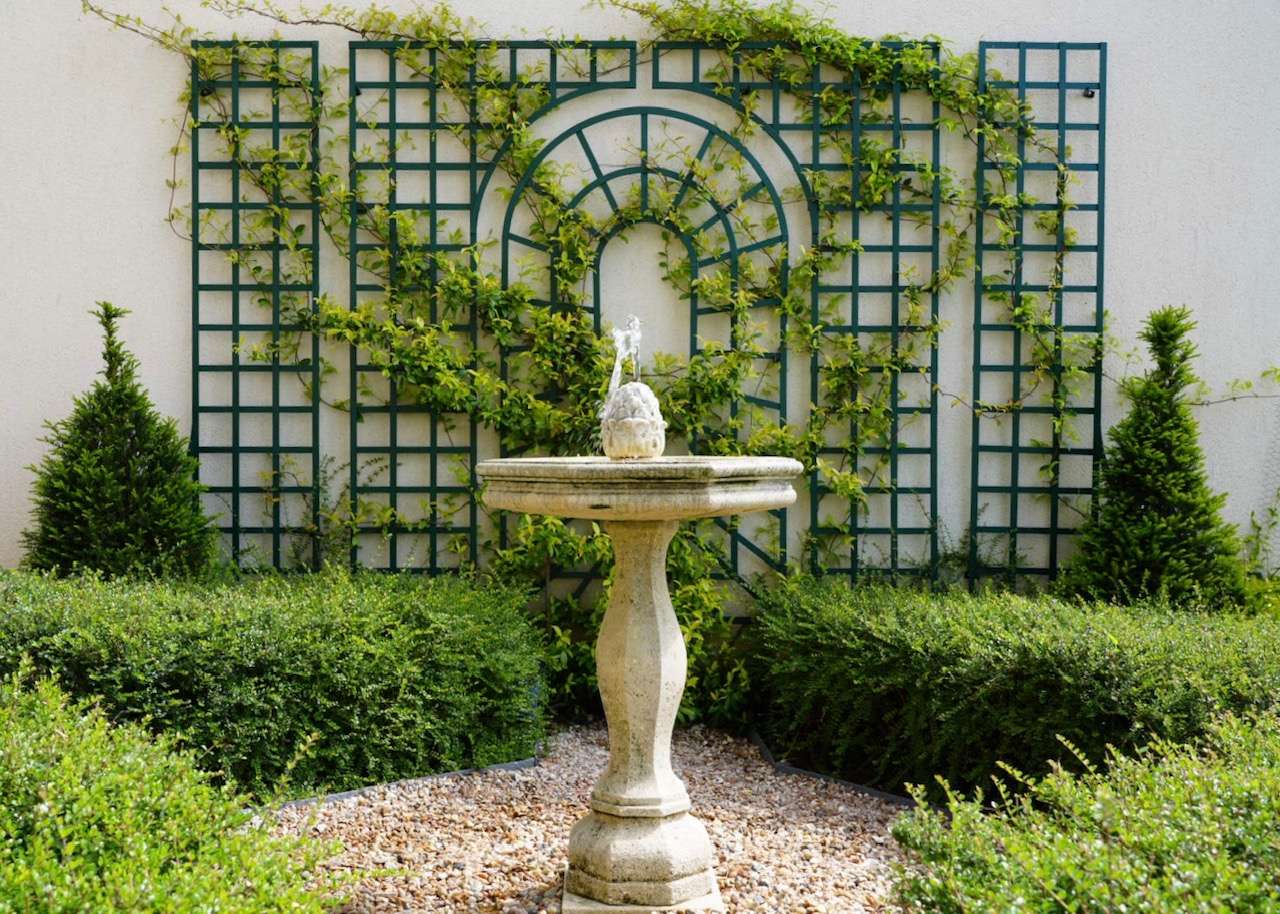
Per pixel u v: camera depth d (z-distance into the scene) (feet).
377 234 19.22
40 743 8.50
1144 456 17.54
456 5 19.26
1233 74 19.26
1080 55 19.22
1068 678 12.93
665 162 19.33
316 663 14.19
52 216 19.27
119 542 17.35
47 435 19.33
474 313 19.25
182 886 6.76
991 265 19.34
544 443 19.27
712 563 18.92
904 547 19.53
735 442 19.19
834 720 15.92
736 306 18.89
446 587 17.02
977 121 19.10
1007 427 19.45
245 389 19.38
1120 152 19.33
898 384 19.35
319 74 19.19
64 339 19.35
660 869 10.32
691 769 16.34
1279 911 6.34
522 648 16.34
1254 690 12.04
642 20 19.25
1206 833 7.22
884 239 19.40
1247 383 19.35
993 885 7.14
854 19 19.30
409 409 19.27
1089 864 6.86
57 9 19.19
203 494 19.36
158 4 19.16
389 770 14.57
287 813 13.24
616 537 10.85
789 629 16.92
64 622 13.70
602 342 19.02
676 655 10.72
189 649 13.64
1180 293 19.39
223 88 19.24
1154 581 17.20
